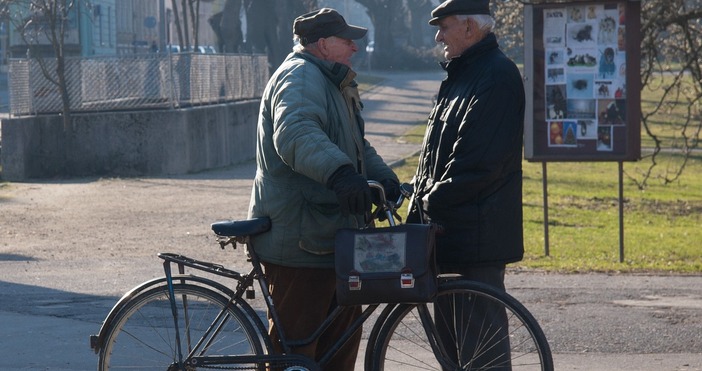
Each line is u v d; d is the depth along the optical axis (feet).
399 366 35.17
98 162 146.20
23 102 145.28
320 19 30.45
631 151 69.00
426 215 31.40
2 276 63.77
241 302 30.32
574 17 68.54
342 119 30.37
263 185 30.32
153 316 30.53
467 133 30.22
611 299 55.62
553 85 69.56
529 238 87.45
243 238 30.45
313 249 30.14
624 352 43.91
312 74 29.68
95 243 80.43
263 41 277.44
